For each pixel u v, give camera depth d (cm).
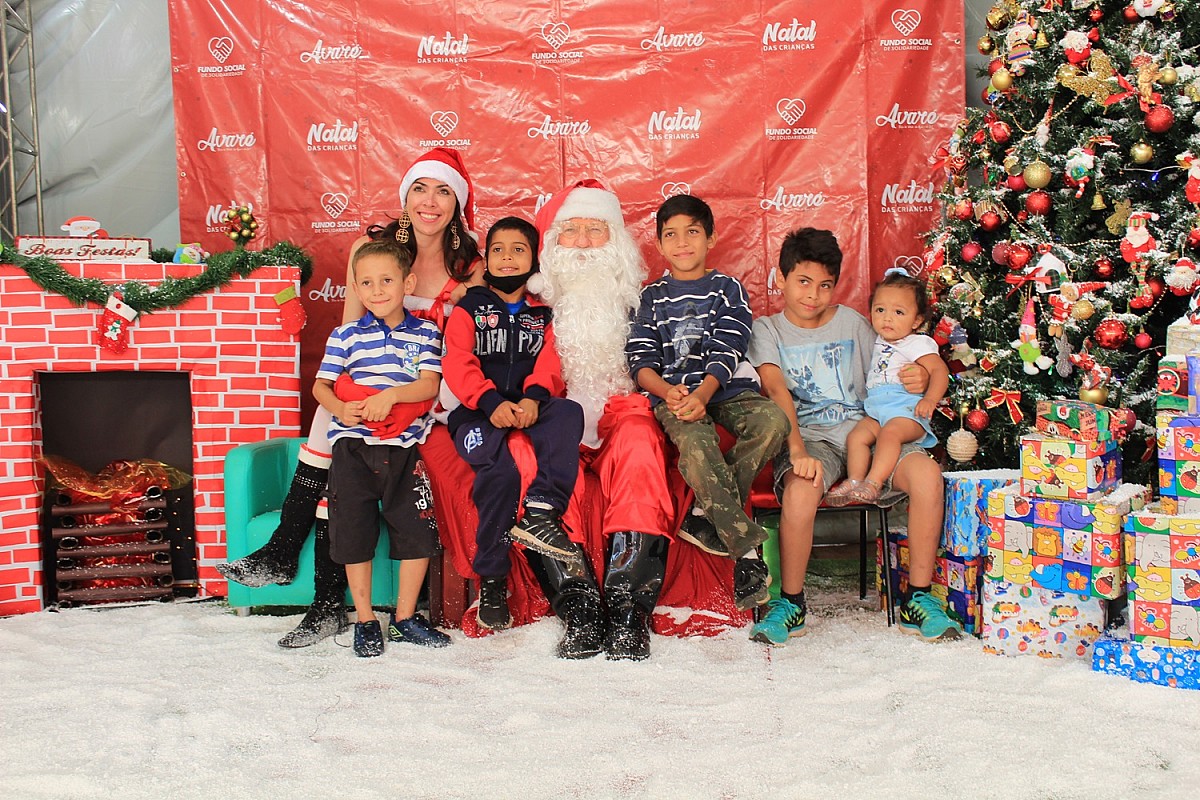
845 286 438
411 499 330
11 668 302
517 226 359
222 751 239
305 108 444
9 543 369
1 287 369
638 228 442
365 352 338
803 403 371
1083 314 330
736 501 320
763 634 316
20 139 468
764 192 438
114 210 471
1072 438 295
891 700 265
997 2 429
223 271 381
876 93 433
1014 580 302
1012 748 231
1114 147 343
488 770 226
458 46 441
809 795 211
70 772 226
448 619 346
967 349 373
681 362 353
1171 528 272
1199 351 301
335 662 308
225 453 389
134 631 341
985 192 368
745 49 435
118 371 388
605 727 249
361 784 220
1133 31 343
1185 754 227
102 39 468
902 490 335
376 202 446
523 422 328
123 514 382
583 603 318
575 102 441
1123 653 278
